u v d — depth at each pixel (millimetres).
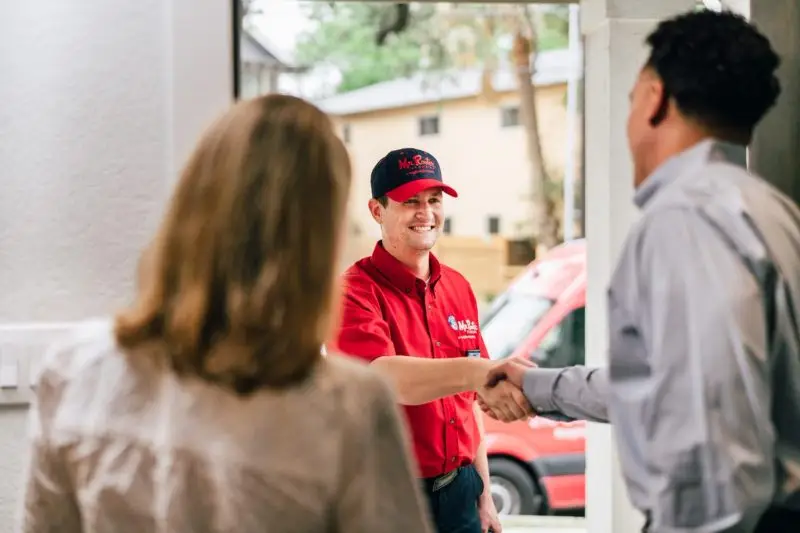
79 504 1051
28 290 2010
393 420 1054
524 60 8461
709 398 1128
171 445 983
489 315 4754
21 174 2002
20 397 1977
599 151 2553
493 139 9172
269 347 965
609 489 2498
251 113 1027
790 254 1212
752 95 1293
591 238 2650
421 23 8508
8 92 1991
